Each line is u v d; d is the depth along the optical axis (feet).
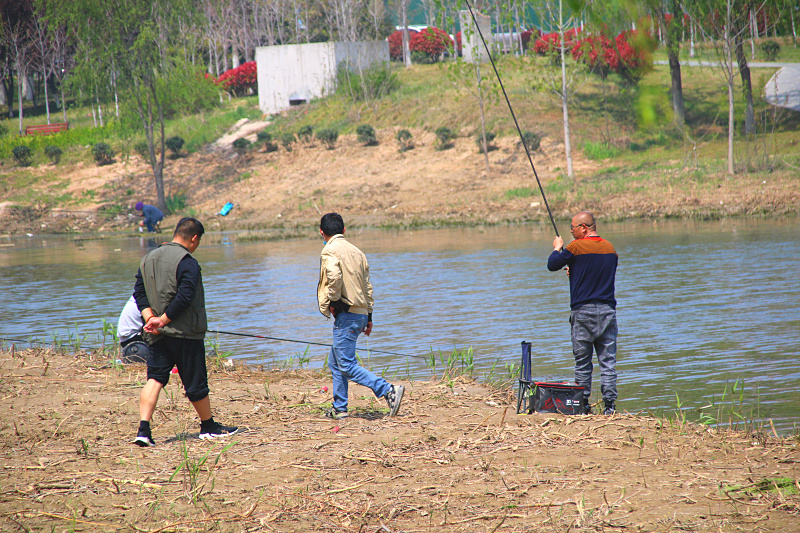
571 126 452.35
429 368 98.48
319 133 497.46
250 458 56.29
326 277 68.08
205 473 52.65
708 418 69.31
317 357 108.88
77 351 110.73
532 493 47.06
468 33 406.21
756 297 134.10
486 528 41.78
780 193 299.58
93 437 63.41
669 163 384.68
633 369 92.22
